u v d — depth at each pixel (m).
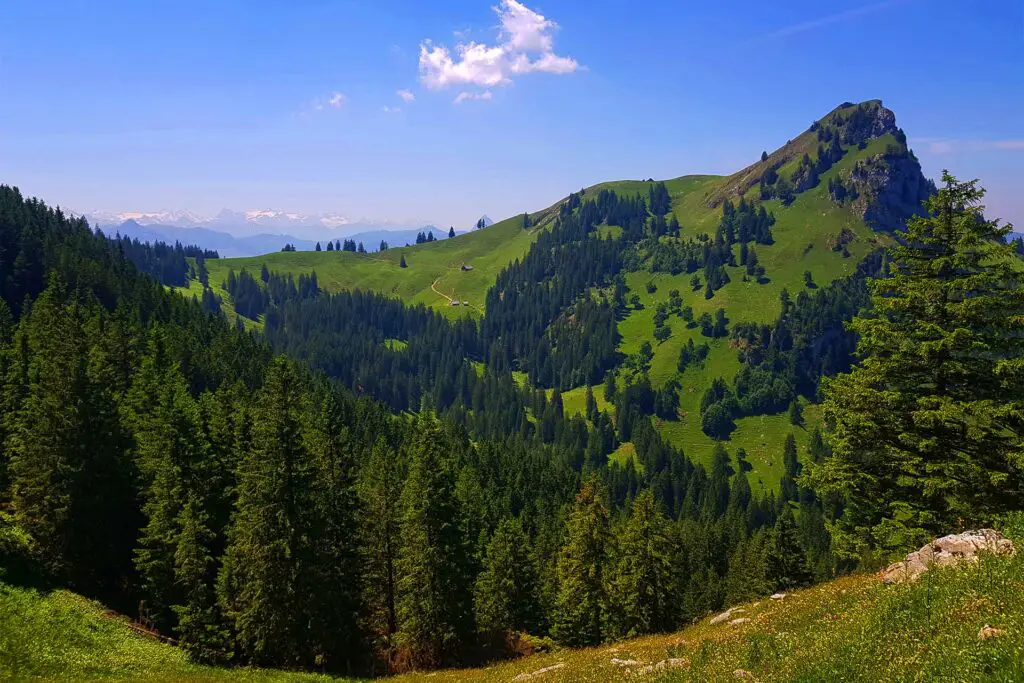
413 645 39.34
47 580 35.88
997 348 20.91
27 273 114.94
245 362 118.75
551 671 21.77
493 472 117.62
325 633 36.38
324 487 42.97
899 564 16.73
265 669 33.78
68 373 41.56
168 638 35.41
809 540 130.25
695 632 24.16
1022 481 20.44
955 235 22.45
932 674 9.75
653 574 47.25
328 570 38.69
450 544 40.72
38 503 39.31
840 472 25.44
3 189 157.00
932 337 22.47
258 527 35.09
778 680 12.45
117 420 45.34
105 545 42.47
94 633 31.53
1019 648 8.99
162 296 140.50
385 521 46.75
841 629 13.78
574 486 133.50
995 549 13.59
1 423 47.62
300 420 38.62
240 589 36.41
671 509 170.62
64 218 165.12
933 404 22.02
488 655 45.97
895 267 24.28
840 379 26.23
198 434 42.94
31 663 25.95
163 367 74.75
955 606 11.75
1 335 71.94
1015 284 21.20
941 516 22.84
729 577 90.56
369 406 140.38
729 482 189.25
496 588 54.94
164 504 38.88
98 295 124.00
